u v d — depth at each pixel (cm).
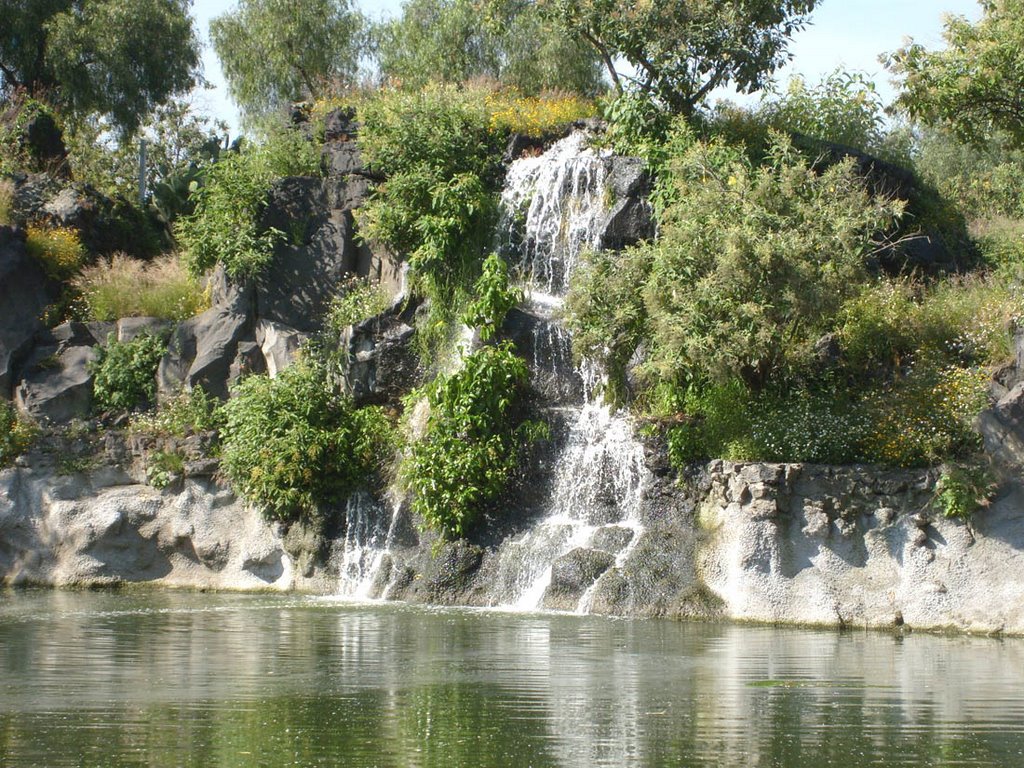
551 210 2600
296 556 2341
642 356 2267
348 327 2519
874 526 1889
